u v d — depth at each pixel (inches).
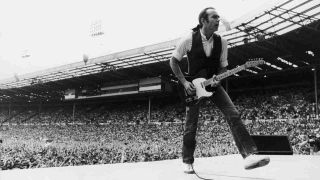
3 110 3752.5
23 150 1269.7
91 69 2354.8
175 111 2267.5
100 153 1133.1
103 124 2586.1
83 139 2294.5
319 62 1611.7
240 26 1369.3
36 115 3358.8
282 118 1649.9
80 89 2908.5
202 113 2005.4
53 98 3314.5
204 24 144.4
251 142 139.0
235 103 2021.4
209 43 147.1
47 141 1825.8
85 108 3058.6
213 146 1380.4
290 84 1964.8
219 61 152.6
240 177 142.5
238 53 1662.2
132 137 2102.6
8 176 126.1
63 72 2487.7
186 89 151.1
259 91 2089.1
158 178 135.0
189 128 154.6
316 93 1574.8
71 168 159.2
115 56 2005.4
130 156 1083.9
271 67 1924.2
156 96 2544.3
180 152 1128.8
